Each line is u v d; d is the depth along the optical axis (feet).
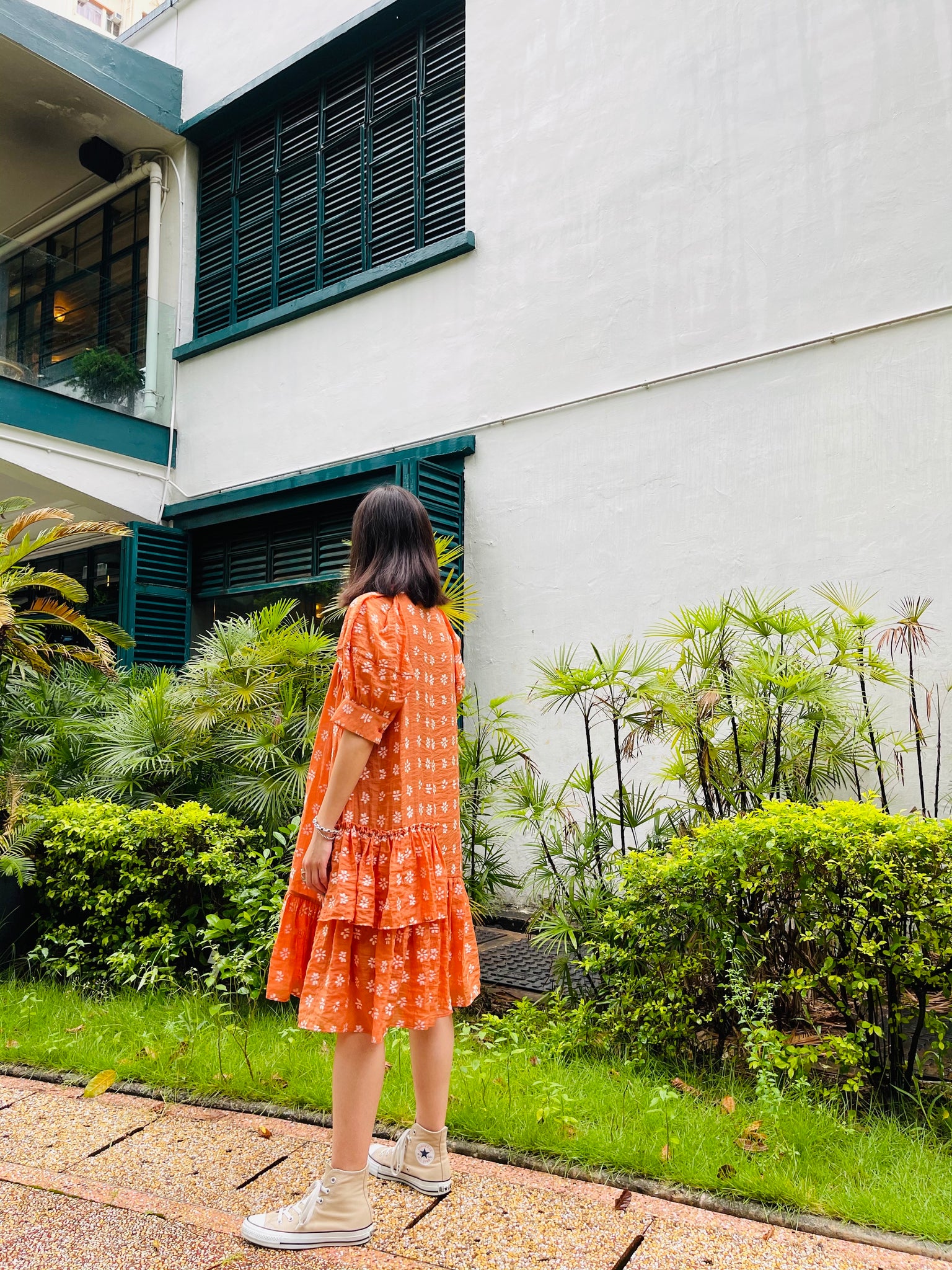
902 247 15.48
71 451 26.07
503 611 20.22
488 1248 6.13
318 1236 6.11
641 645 18.04
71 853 12.95
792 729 12.70
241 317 27.73
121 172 31.14
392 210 23.86
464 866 13.25
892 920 8.45
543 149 20.52
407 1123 8.01
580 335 19.52
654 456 18.25
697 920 9.41
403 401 22.68
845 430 15.90
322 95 26.03
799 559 16.24
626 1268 5.90
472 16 22.15
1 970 13.01
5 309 24.80
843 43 16.40
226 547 27.17
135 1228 6.39
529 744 19.29
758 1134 7.59
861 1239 6.31
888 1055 8.83
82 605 30.58
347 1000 6.26
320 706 13.84
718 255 17.65
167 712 14.70
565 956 11.07
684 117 18.31
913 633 13.41
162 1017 11.01
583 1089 8.73
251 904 11.29
